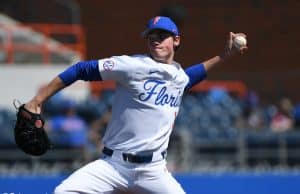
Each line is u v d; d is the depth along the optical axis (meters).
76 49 65.56
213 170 39.50
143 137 16.70
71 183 16.59
